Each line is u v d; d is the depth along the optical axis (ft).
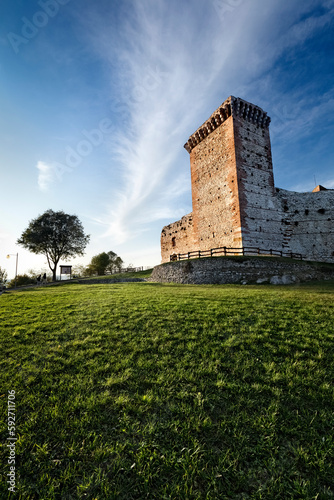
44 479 9.62
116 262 283.59
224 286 61.77
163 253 158.51
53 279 153.99
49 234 147.84
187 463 10.09
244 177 96.63
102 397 14.39
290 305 33.32
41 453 10.75
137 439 11.46
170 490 9.10
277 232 100.94
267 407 13.34
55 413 13.06
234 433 11.60
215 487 9.14
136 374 16.81
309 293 42.96
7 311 36.01
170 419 12.62
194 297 41.70
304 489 8.92
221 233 101.40
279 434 11.62
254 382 15.60
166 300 39.60
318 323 25.58
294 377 15.79
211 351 19.97
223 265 73.82
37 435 11.85
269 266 72.02
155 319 28.50
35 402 14.16
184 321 27.37
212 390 14.88
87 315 31.86
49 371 17.67
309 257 103.24
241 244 90.68
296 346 20.40
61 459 10.52
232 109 98.68
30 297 50.57
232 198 96.48
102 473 9.78
